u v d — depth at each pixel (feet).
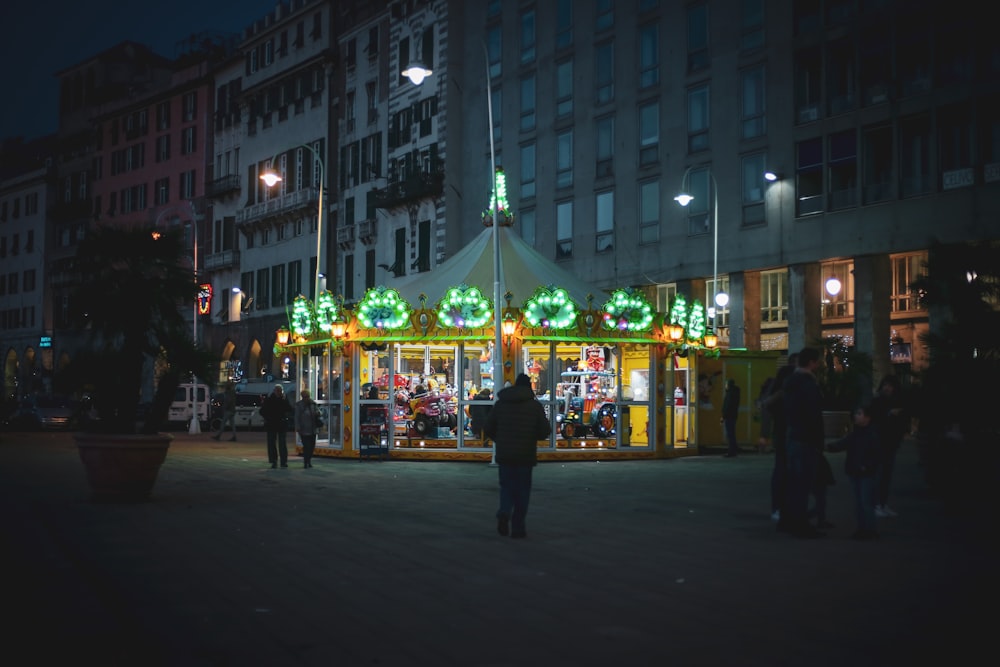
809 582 30.35
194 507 50.16
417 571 32.24
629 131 151.02
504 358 89.10
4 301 337.52
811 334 127.54
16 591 28.58
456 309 88.48
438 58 184.96
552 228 163.22
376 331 90.48
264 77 238.68
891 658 21.59
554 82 163.84
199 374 53.72
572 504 52.54
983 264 49.39
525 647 22.54
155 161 277.64
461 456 88.69
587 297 97.81
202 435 143.23
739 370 109.09
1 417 156.35
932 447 53.36
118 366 52.31
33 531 41.29
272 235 234.99
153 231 53.31
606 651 22.18
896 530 42.24
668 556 35.32
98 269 52.80
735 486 63.21
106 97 302.45
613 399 96.58
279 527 42.70
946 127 114.83
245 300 243.60
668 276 144.87
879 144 121.39
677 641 23.08
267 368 229.86
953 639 23.25
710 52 139.95
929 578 30.99
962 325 49.80
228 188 246.06
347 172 212.84
